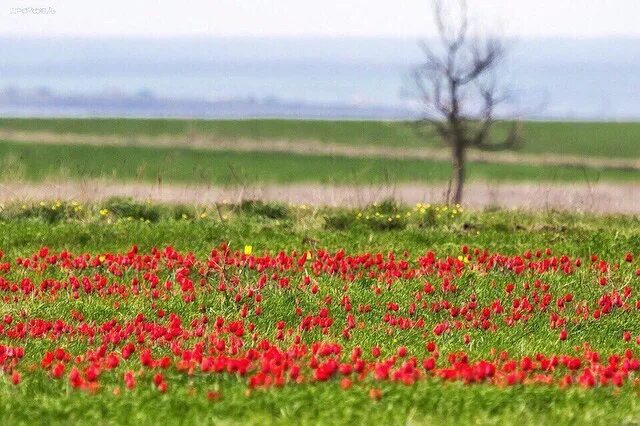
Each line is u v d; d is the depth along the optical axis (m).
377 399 29.39
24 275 49.78
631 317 43.25
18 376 31.69
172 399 29.64
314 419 28.19
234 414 28.69
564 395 30.36
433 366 32.28
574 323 42.00
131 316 42.19
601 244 58.62
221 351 35.06
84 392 30.48
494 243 59.22
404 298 45.16
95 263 50.78
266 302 44.12
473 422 27.94
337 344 36.94
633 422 28.44
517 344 38.53
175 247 59.09
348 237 61.09
